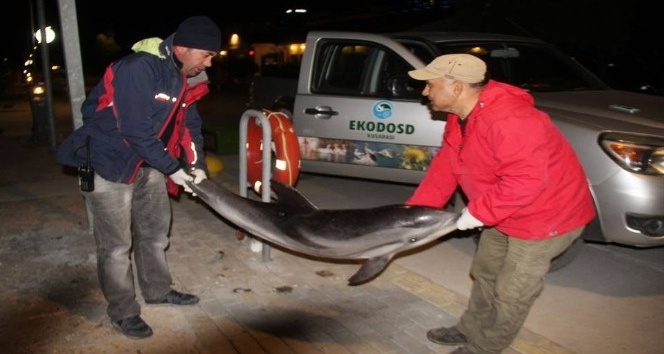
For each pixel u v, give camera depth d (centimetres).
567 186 296
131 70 314
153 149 323
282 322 388
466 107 296
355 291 438
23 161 933
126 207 352
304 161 656
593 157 446
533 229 296
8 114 1708
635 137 441
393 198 718
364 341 366
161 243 395
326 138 636
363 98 612
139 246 394
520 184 276
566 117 480
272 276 463
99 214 347
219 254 505
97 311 399
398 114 584
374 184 784
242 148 485
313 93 649
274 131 490
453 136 320
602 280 474
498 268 338
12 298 418
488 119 283
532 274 305
